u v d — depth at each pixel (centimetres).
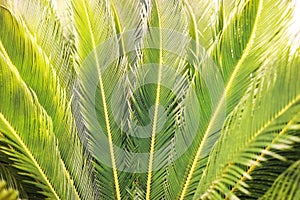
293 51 109
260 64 124
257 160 116
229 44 126
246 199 121
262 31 122
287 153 116
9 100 116
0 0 132
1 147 119
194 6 152
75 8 145
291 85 107
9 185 123
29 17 138
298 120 105
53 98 131
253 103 113
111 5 162
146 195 153
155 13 148
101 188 154
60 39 145
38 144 121
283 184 104
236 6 124
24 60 127
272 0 119
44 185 125
